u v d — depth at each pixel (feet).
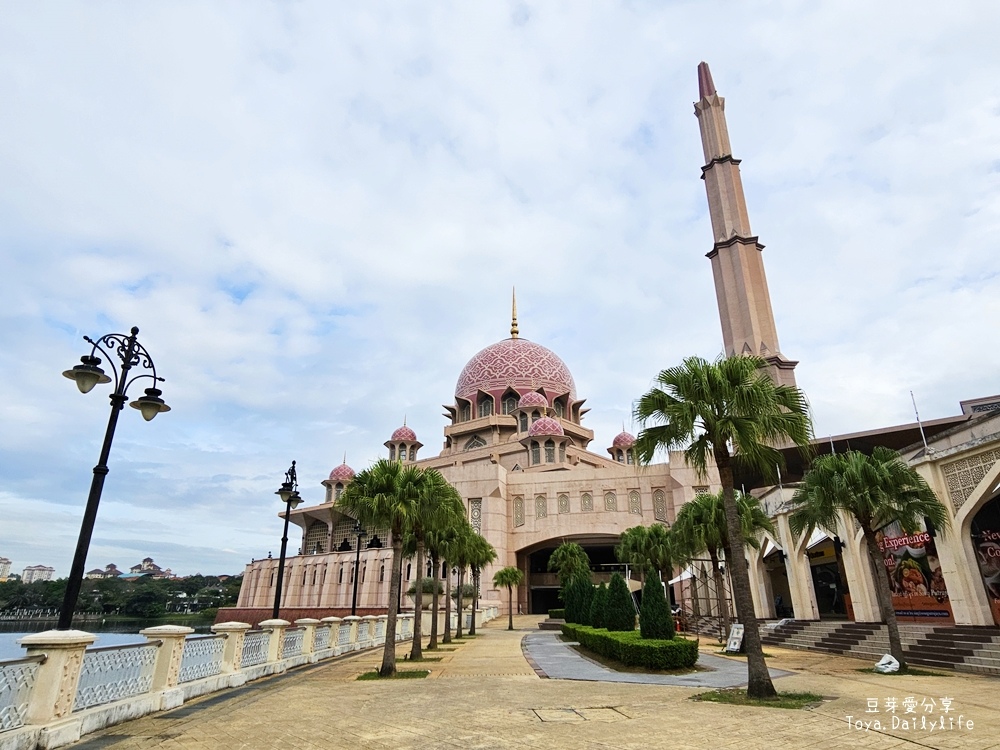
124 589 340.39
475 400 306.76
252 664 64.54
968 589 74.90
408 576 212.64
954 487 77.66
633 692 52.31
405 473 77.20
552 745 32.81
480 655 91.86
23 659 32.73
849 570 101.60
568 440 264.72
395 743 33.88
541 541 236.63
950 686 54.13
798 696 48.11
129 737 35.88
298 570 242.78
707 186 244.22
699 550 108.88
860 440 149.48
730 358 55.36
